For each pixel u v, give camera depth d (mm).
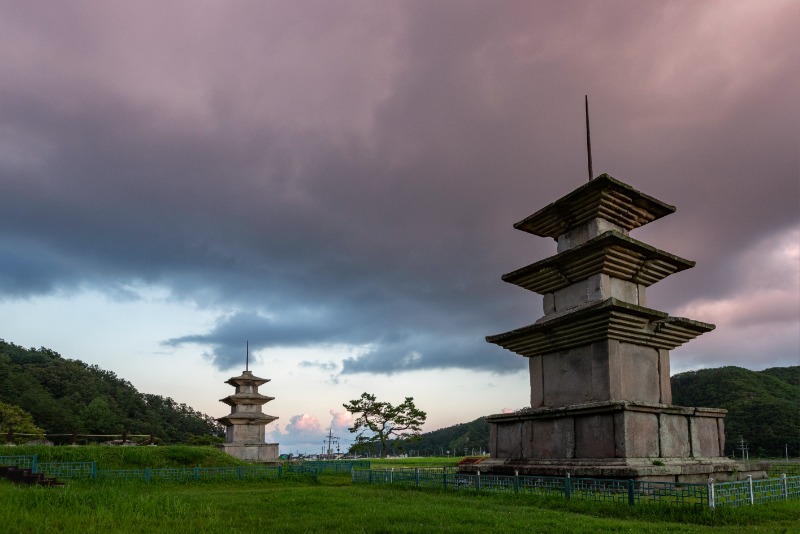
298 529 12648
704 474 20203
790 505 16047
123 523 12438
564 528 12625
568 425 21766
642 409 20344
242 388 63750
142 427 121125
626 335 21922
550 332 23359
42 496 15195
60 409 103875
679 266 24406
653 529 12508
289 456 82188
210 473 34031
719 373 119750
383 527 12914
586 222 23922
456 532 12266
